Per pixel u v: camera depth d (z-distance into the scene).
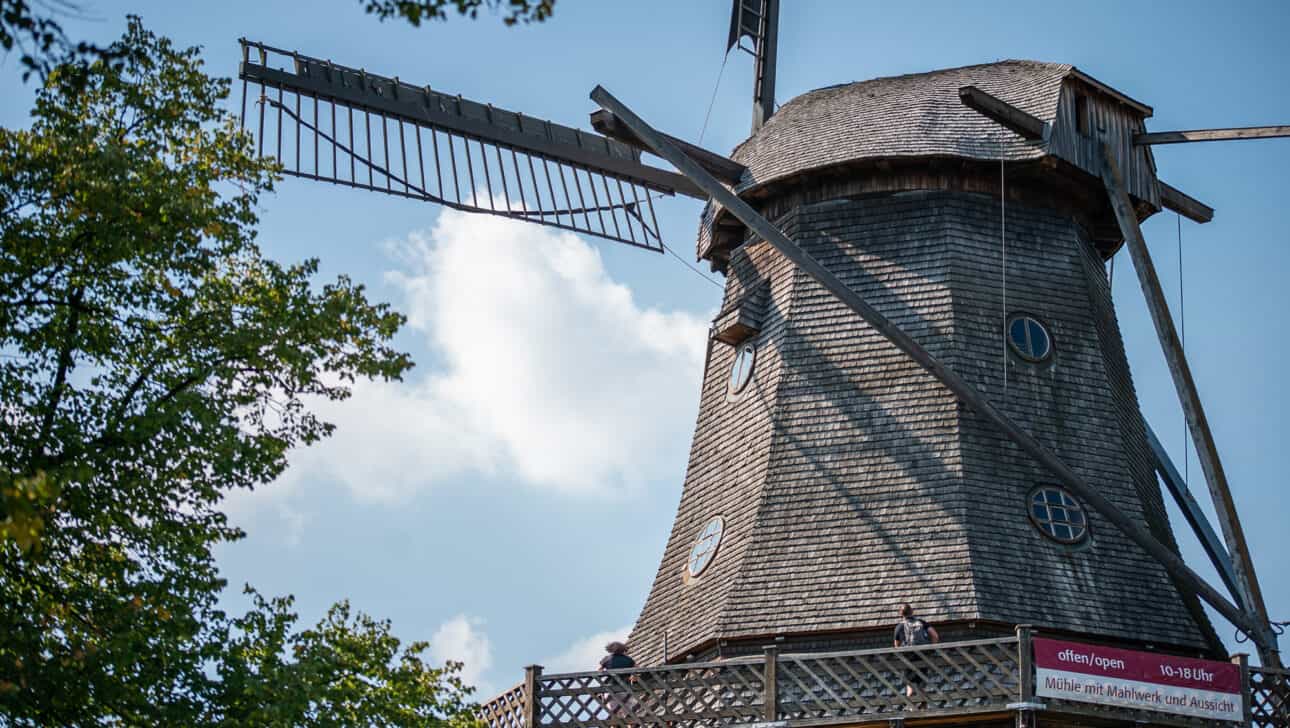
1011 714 24.83
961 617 27.28
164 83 22.95
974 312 30.45
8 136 21.47
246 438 21.78
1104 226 33.06
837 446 29.84
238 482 21.81
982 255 31.02
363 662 22.70
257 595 22.14
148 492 21.50
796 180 31.92
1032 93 31.44
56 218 21.52
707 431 32.44
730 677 26.16
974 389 29.66
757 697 25.89
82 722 20.22
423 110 32.62
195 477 21.75
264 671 21.03
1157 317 29.31
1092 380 30.64
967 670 25.14
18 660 19.38
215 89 23.27
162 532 21.47
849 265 31.30
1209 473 28.47
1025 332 30.58
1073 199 32.12
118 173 21.20
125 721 20.41
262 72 31.38
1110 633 27.92
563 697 26.83
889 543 28.52
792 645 28.16
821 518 29.19
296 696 20.73
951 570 27.89
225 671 20.97
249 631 21.78
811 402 30.42
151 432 20.81
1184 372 28.91
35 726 19.88
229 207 22.92
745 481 30.48
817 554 28.83
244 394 22.25
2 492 14.70
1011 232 31.39
